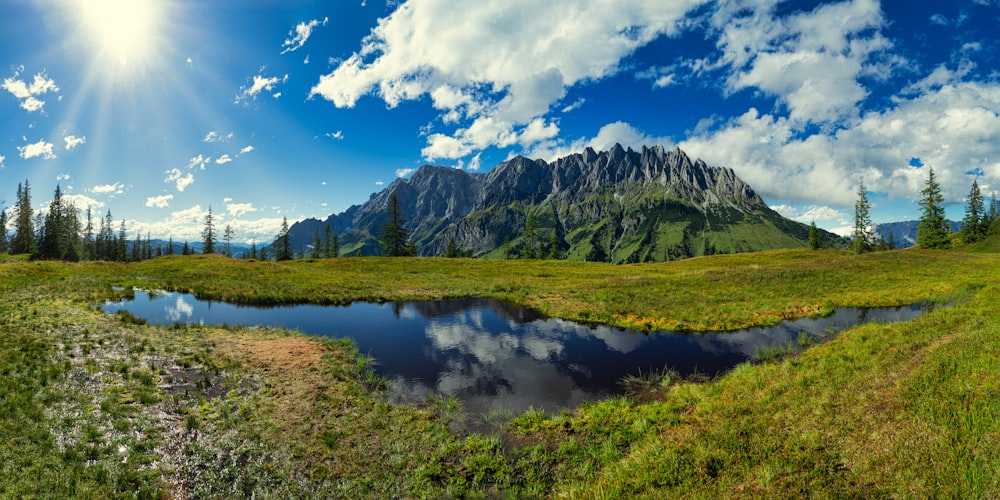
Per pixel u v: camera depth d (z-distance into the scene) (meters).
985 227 108.19
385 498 10.82
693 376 20.38
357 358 22.97
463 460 12.66
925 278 43.97
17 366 16.97
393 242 112.06
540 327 31.05
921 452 8.90
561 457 12.85
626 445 13.41
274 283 51.75
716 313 32.47
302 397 16.88
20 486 9.72
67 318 27.55
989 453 8.40
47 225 95.12
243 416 14.83
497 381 19.83
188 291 46.84
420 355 24.03
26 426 12.30
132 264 71.12
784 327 28.91
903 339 19.25
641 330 29.53
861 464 9.04
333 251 148.12
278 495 10.67
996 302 26.56
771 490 8.65
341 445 13.30
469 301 43.03
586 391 18.69
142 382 17.12
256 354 22.41
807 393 13.85
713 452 10.62
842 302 35.16
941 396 11.16
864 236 104.81
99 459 11.44
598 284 49.75
